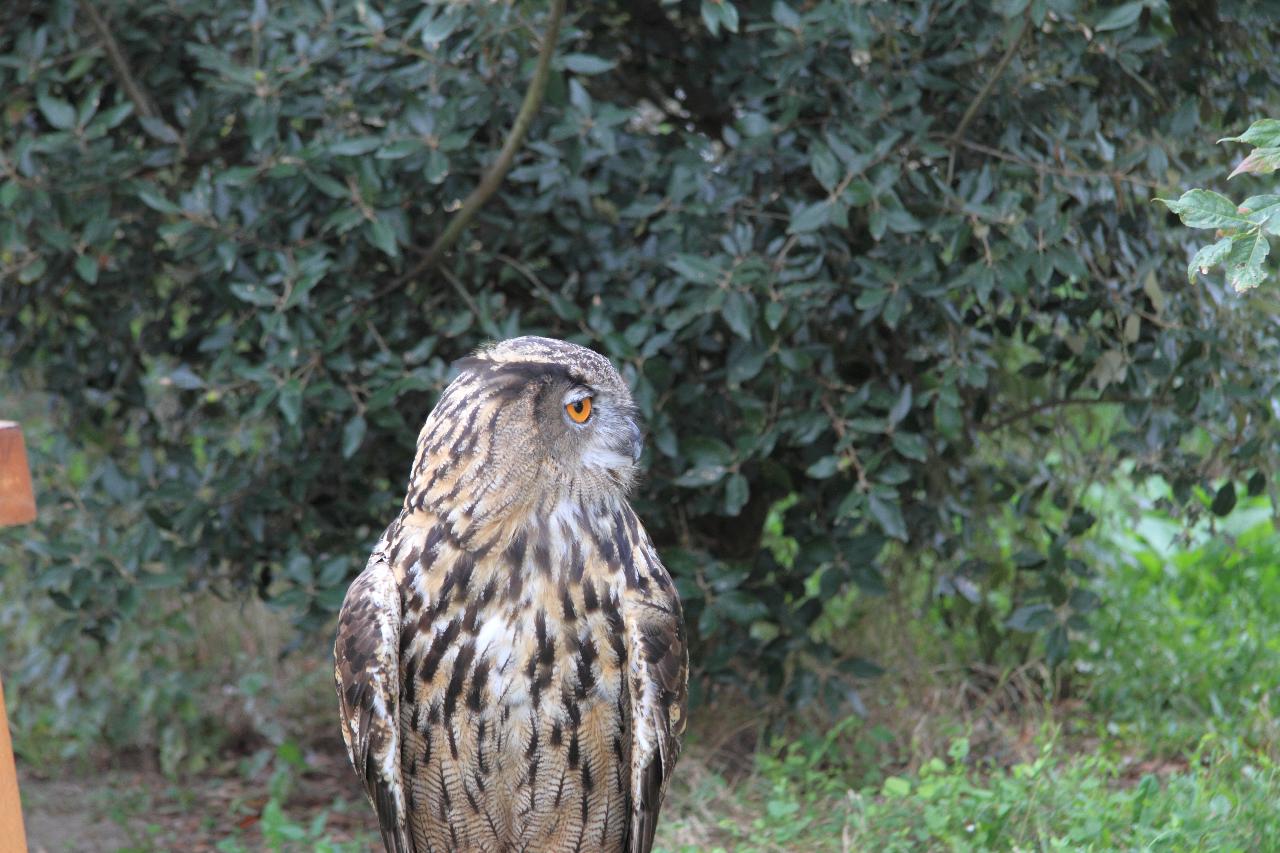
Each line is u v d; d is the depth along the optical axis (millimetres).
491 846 5199
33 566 8914
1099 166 6961
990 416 8484
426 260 7281
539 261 7512
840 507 7344
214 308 8062
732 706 8656
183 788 8781
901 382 7816
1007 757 8117
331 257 7359
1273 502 7156
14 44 7523
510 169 7273
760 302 7051
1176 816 6363
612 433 4977
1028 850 6340
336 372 7434
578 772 5043
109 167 7055
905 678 8742
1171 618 9516
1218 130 7336
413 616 4871
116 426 9023
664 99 8672
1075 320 7598
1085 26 6320
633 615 4941
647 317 7152
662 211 7355
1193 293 7246
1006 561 9016
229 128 7770
